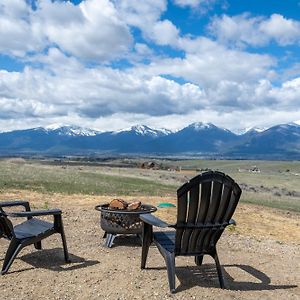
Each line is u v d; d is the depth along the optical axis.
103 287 3.16
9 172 18.53
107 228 4.44
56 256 3.96
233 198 3.21
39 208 7.12
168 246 3.31
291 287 3.42
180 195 3.04
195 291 3.16
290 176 55.97
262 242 5.28
